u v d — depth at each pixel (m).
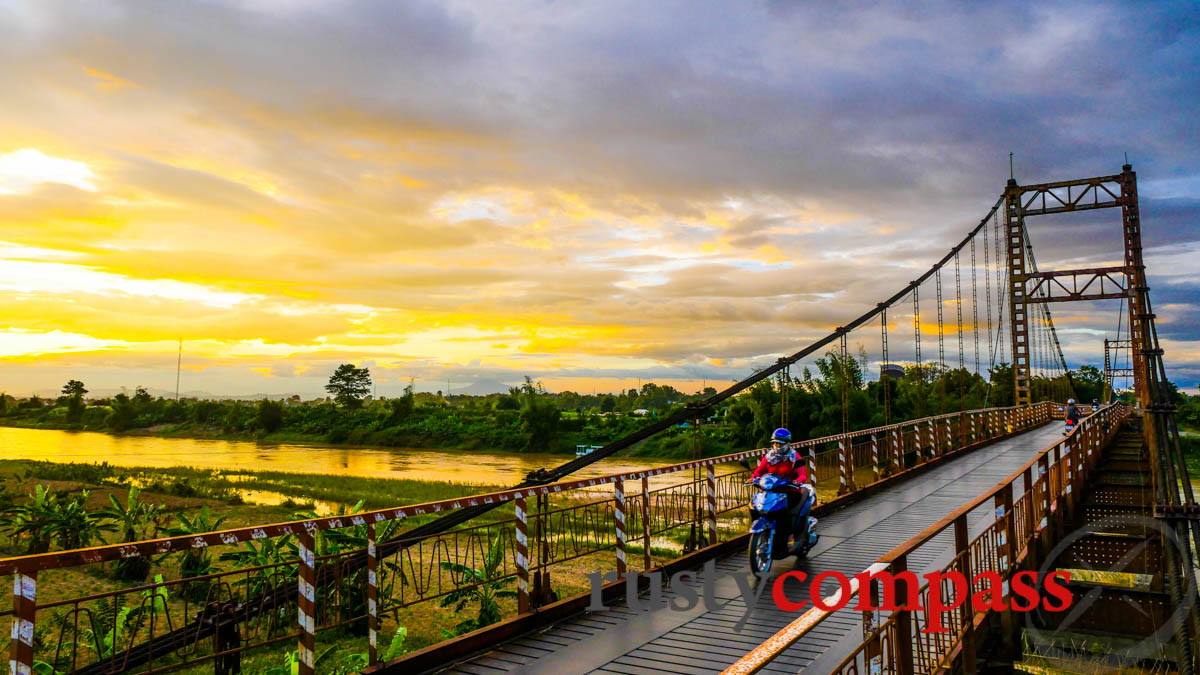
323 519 5.01
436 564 13.51
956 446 22.56
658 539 18.55
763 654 2.56
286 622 9.99
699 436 15.06
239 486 34.72
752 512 8.27
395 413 95.38
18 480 30.56
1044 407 40.88
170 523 19.38
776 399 51.25
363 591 11.02
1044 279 41.56
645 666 5.48
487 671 5.43
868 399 47.56
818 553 9.10
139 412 122.81
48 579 13.30
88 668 4.81
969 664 5.70
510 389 109.62
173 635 5.56
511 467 57.72
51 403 177.88
